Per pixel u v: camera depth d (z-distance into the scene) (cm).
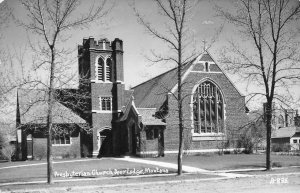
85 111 5031
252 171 2884
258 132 4747
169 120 4366
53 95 2439
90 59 5094
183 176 2628
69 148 4681
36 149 4481
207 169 3041
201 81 4553
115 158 4341
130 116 4581
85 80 2575
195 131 4512
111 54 5222
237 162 3569
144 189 2095
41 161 4150
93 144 4938
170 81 4788
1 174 2916
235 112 4681
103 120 5056
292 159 3903
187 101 4441
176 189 2073
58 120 4212
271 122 3041
